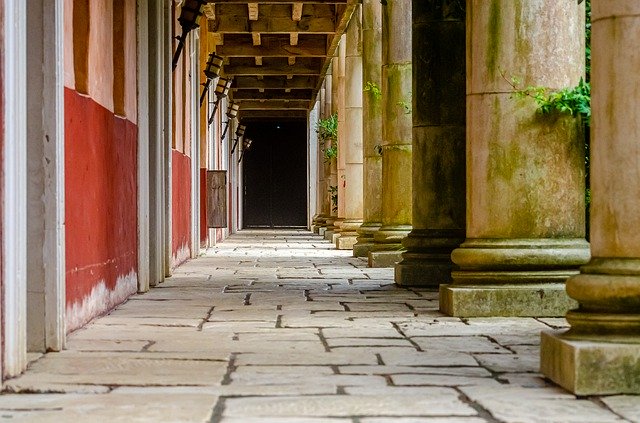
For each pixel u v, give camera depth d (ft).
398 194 51.96
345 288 38.47
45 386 16.76
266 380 17.46
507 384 17.12
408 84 50.42
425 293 36.11
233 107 100.73
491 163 28.37
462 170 39.04
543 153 28.19
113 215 31.32
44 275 21.47
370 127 63.57
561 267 28.02
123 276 33.30
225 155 106.83
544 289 27.71
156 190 40.11
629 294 16.75
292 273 47.57
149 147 40.09
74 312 25.04
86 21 27.14
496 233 28.32
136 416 14.32
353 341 22.77
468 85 29.22
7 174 18.03
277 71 105.60
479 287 27.86
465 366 19.11
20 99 18.69
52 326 21.38
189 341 22.82
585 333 16.98
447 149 38.86
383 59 51.24
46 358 20.27
